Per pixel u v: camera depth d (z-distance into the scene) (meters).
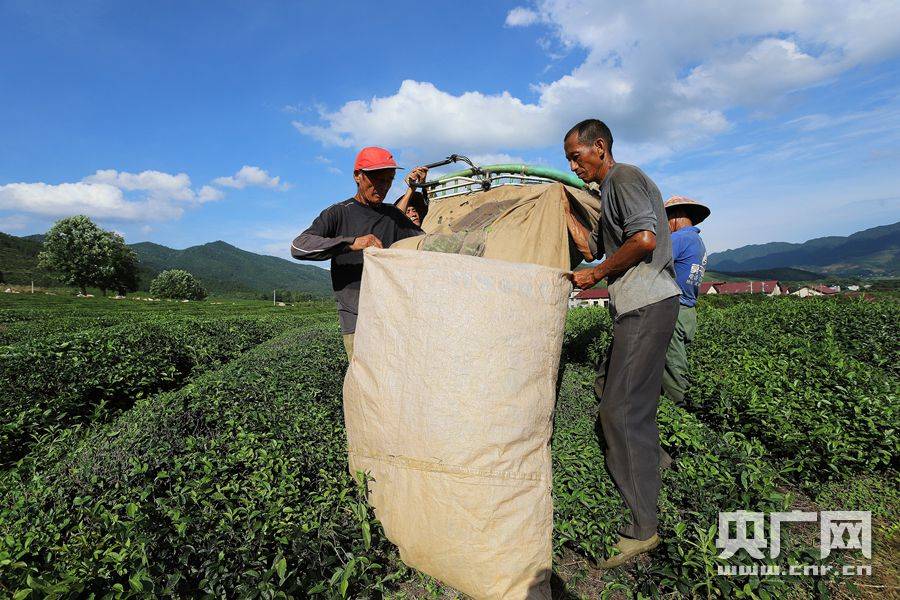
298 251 2.70
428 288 2.13
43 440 3.77
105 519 2.23
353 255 3.07
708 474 3.05
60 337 7.07
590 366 6.68
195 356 8.28
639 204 2.41
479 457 1.98
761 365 5.09
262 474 2.81
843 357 5.25
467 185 3.93
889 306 8.95
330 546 2.33
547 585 2.01
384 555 2.39
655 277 2.50
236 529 2.36
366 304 2.30
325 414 4.09
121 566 2.01
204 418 3.82
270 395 4.48
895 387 4.25
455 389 2.02
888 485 3.40
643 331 2.49
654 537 2.46
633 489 2.48
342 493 2.49
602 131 2.64
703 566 2.28
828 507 3.19
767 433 3.77
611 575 2.46
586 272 2.57
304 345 7.98
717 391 4.43
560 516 2.77
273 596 1.96
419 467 2.06
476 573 1.95
